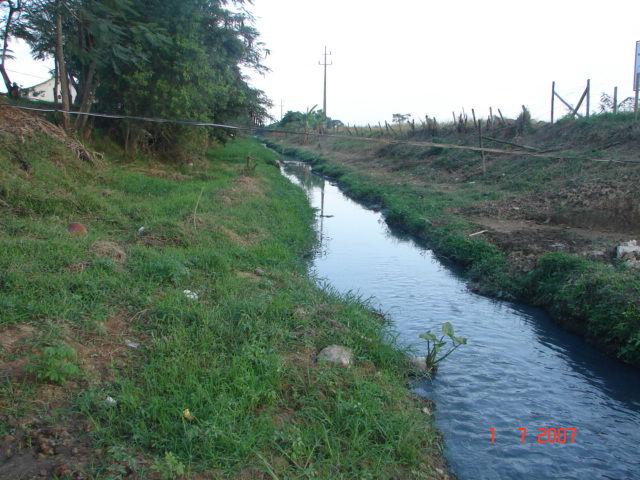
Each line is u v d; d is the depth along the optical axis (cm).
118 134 1858
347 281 1034
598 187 1370
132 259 737
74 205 957
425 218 1507
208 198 1313
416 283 1040
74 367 434
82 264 659
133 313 574
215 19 2003
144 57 1462
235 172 2048
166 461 358
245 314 600
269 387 473
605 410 585
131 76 1563
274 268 884
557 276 902
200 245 899
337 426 455
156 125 1881
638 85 1670
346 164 3372
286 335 590
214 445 387
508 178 1856
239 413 427
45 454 356
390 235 1512
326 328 641
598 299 776
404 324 816
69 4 1309
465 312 881
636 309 705
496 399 594
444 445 501
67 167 1169
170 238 895
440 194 1875
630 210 1197
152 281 674
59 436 372
